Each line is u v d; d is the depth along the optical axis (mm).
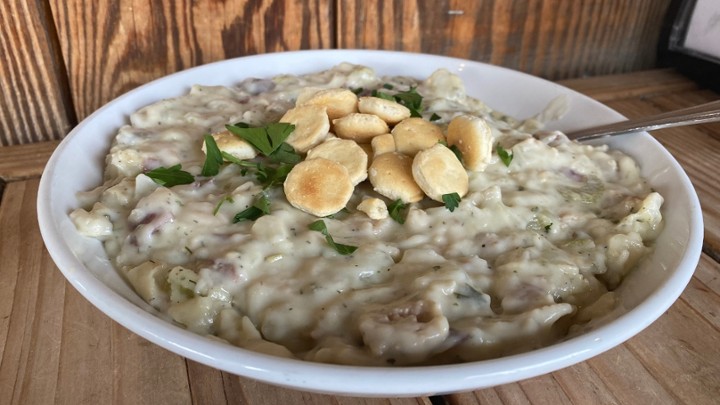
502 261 132
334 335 114
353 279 123
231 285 121
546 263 131
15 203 167
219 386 118
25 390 114
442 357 112
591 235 145
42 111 203
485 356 112
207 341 93
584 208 154
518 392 119
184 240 130
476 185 151
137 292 122
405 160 146
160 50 207
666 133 218
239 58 198
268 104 179
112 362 122
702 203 179
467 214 141
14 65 192
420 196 142
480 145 148
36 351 123
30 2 185
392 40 234
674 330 136
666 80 258
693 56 252
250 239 129
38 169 182
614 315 118
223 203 138
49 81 198
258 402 115
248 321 116
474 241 138
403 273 125
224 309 119
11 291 138
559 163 165
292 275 124
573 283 130
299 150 150
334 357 107
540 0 244
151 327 95
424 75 212
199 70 191
